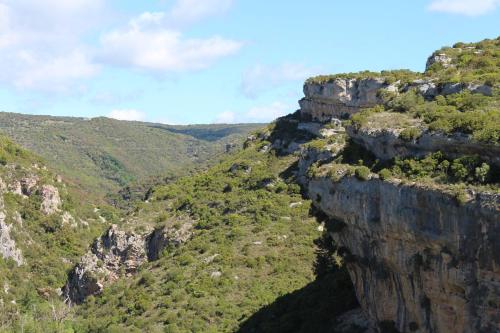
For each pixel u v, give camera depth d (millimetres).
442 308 30984
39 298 113375
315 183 40219
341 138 88688
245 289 75312
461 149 30781
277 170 106375
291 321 53781
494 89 36969
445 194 28781
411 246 32000
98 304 91625
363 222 34969
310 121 113812
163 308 76062
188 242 94812
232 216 96375
